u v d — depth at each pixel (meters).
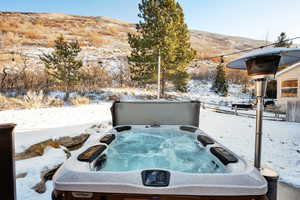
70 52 10.16
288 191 1.86
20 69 12.62
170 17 10.12
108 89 13.25
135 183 1.04
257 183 1.05
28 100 7.83
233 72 23.91
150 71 10.47
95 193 1.05
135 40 10.27
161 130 2.97
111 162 2.27
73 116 5.99
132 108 3.11
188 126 2.96
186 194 1.02
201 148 2.27
